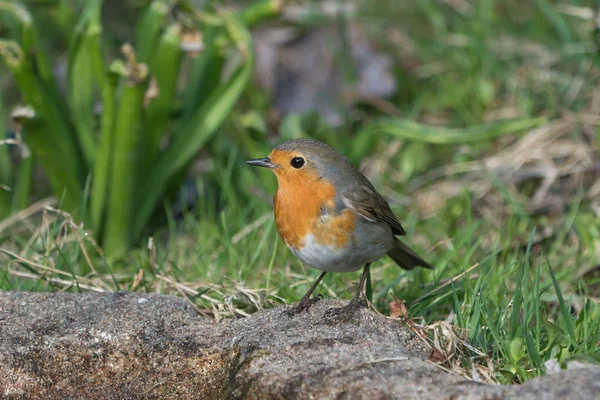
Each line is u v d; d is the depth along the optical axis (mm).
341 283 9680
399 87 14727
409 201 12477
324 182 8172
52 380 7551
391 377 6395
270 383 6695
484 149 13148
